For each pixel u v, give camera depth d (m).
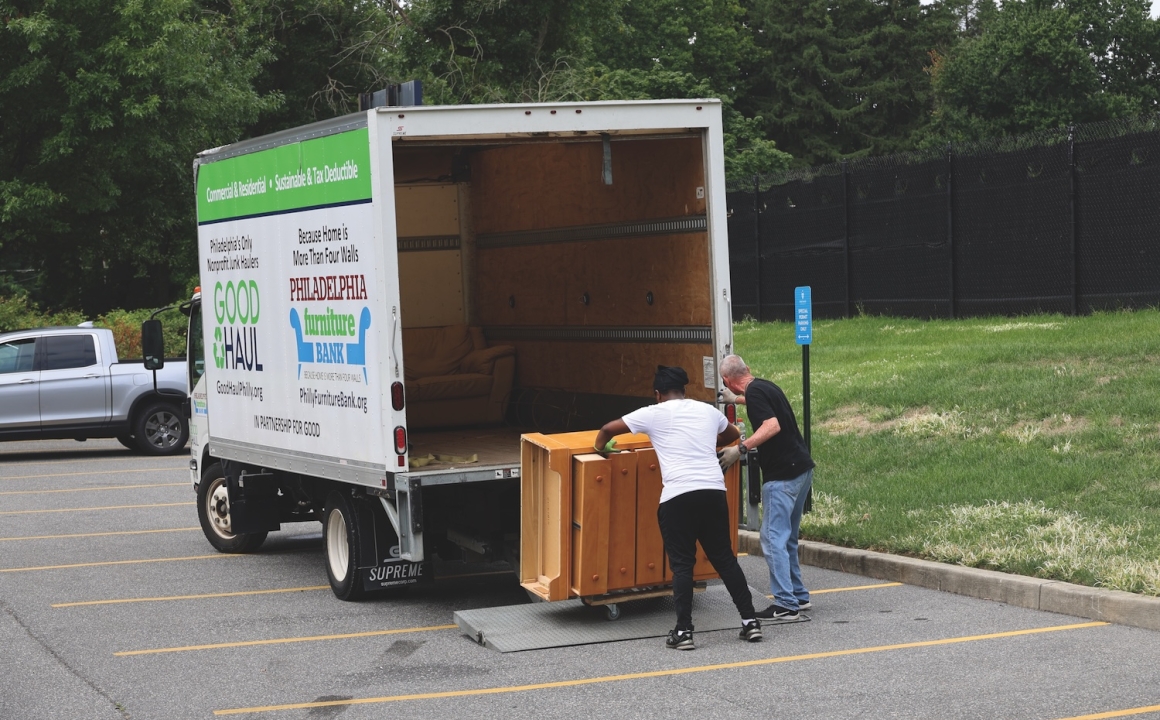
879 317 22.11
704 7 54.44
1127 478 10.42
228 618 9.18
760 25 60.53
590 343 11.25
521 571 8.66
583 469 8.16
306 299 9.44
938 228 20.91
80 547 12.40
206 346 11.40
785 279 24.72
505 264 12.59
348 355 8.89
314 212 9.23
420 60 34.88
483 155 12.73
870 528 10.23
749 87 59.59
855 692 6.71
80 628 8.98
